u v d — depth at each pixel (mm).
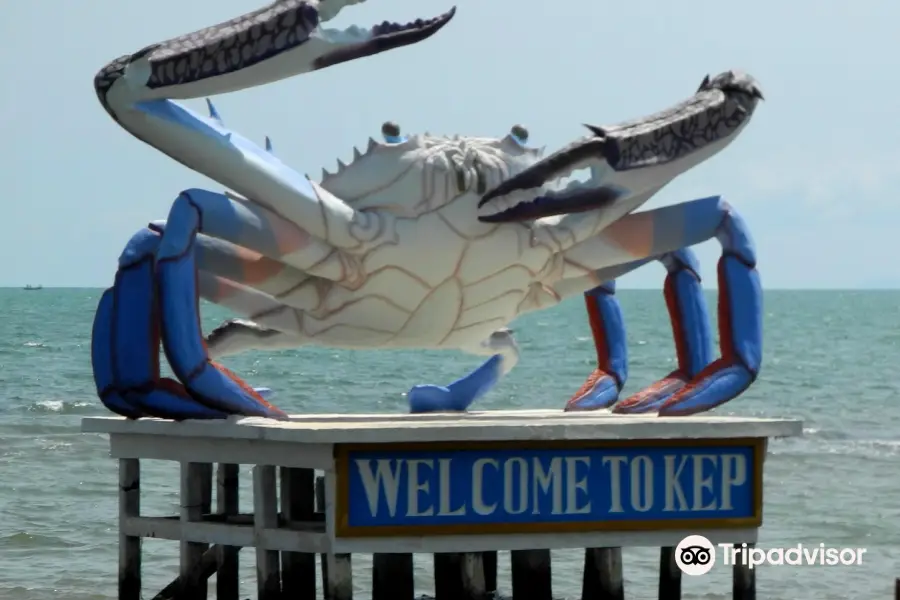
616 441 15438
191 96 15664
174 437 16219
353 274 16547
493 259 16719
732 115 16516
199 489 16672
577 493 15328
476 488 15062
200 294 17266
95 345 16609
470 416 17969
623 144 16094
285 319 17500
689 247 17375
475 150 16578
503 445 15109
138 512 17016
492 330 17844
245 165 15797
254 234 15969
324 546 14938
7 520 26031
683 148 16359
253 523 15906
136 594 17000
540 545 15227
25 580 21453
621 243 17094
